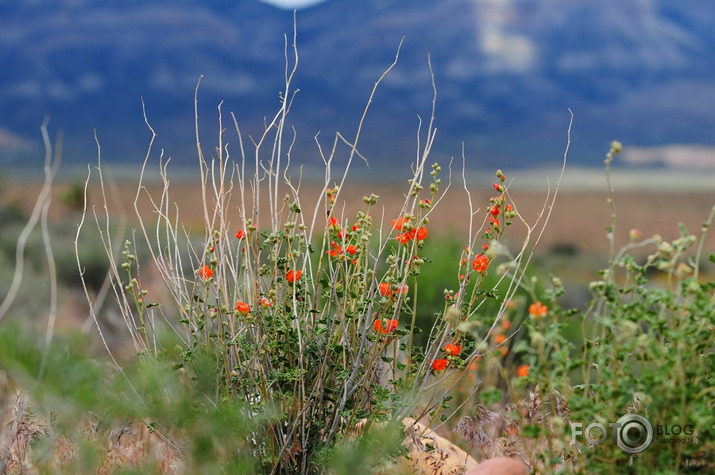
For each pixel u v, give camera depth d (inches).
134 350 131.9
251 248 132.3
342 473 106.2
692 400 96.0
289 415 126.0
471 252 130.7
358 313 130.0
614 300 100.3
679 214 4522.6
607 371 97.7
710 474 99.4
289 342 127.3
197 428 104.1
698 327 97.3
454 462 140.9
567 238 3058.6
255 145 135.6
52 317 95.0
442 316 137.9
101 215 994.7
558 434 102.8
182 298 136.5
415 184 129.2
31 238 566.3
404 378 133.0
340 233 133.5
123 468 119.5
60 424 111.4
